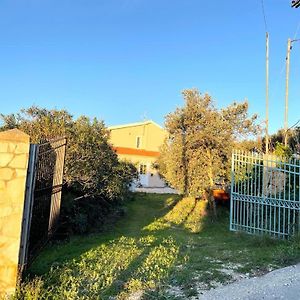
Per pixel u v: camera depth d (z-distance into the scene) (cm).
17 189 473
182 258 682
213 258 684
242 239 890
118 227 1189
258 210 942
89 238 951
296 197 877
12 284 460
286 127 1512
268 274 567
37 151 509
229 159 1415
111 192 1167
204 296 472
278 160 920
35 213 575
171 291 494
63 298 451
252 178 969
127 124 3600
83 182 1038
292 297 463
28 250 521
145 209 1733
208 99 1482
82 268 603
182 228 1177
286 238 853
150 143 3694
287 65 1545
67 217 951
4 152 474
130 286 507
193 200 1692
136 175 1831
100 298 459
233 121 1488
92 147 1100
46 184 648
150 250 761
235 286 512
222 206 1546
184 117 1478
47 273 553
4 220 466
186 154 1441
